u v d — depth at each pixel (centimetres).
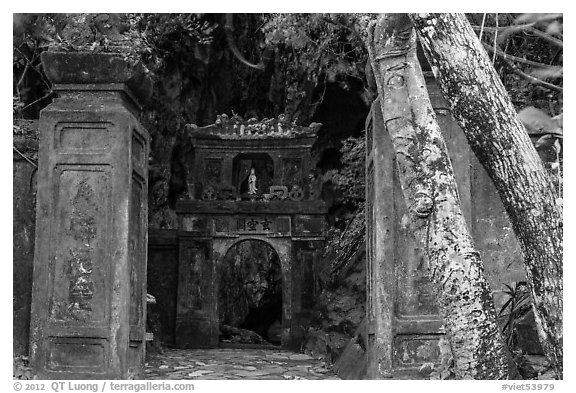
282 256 1199
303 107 1348
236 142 1230
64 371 557
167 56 1288
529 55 648
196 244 1203
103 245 573
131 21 678
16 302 613
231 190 1219
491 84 411
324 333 951
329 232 1229
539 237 402
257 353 1038
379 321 586
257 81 1432
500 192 415
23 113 765
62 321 564
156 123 1315
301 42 1084
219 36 1376
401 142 450
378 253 596
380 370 578
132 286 599
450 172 437
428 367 572
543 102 650
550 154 622
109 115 582
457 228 425
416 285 590
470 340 411
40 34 694
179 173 1424
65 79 590
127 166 580
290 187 1223
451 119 606
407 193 443
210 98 1441
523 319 582
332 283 1012
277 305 1697
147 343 1003
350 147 1122
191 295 1189
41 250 573
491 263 605
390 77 467
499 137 407
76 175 581
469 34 414
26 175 633
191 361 877
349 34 1052
